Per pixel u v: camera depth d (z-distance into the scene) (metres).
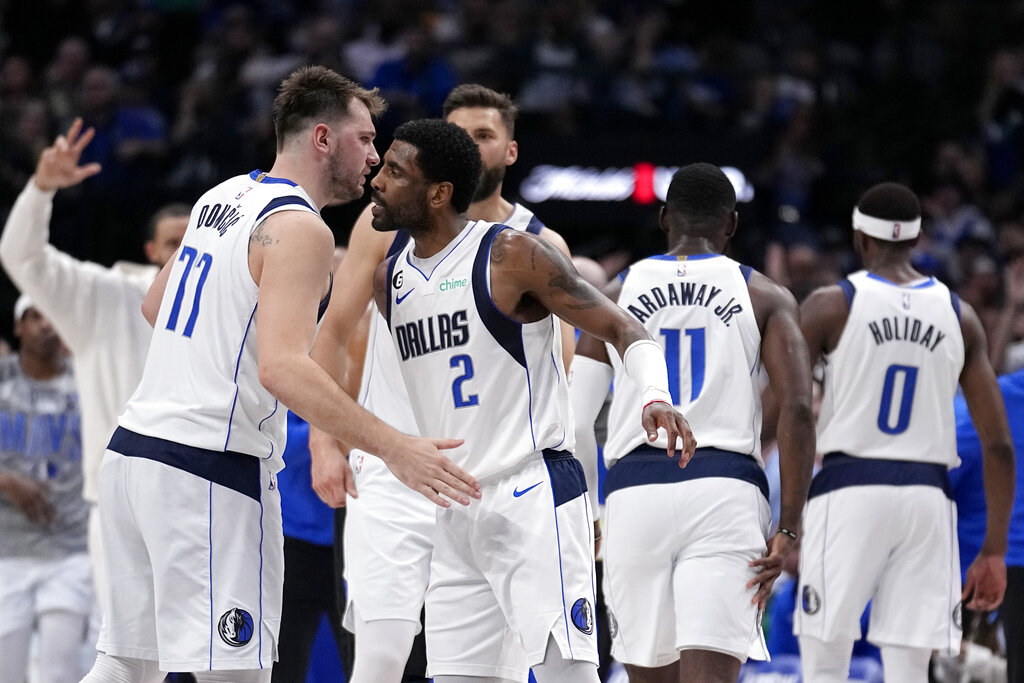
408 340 10.66
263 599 10.29
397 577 12.66
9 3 39.69
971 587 14.24
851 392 13.70
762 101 36.97
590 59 35.81
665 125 34.53
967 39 41.72
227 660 9.98
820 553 13.70
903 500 13.47
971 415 14.15
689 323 12.24
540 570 10.22
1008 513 14.04
